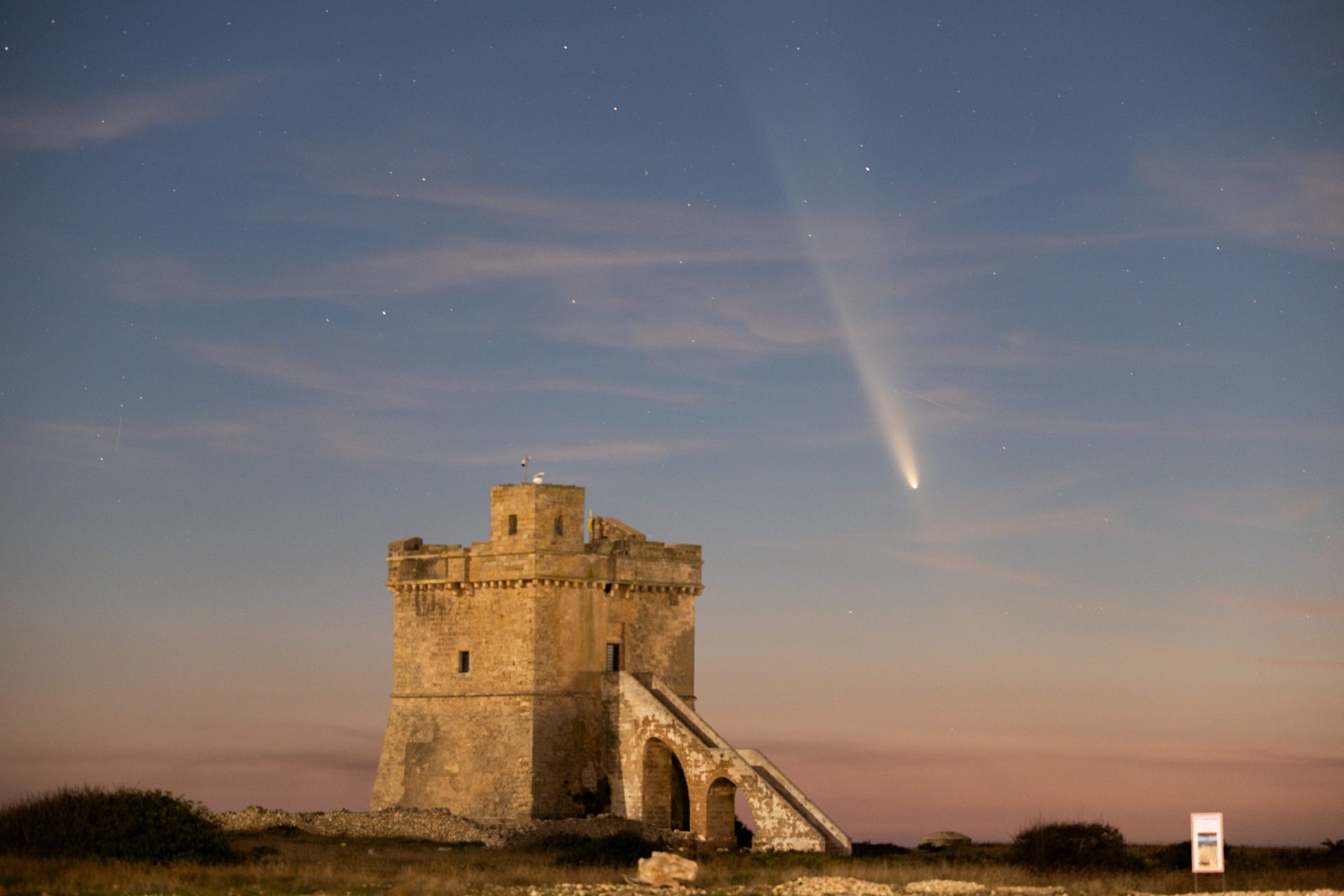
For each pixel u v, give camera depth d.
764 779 93.50
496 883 72.62
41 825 76.75
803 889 70.19
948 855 92.94
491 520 99.62
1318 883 76.00
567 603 98.50
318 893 67.31
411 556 102.94
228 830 93.12
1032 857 85.56
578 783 97.75
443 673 100.88
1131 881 76.94
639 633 102.31
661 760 98.94
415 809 96.44
